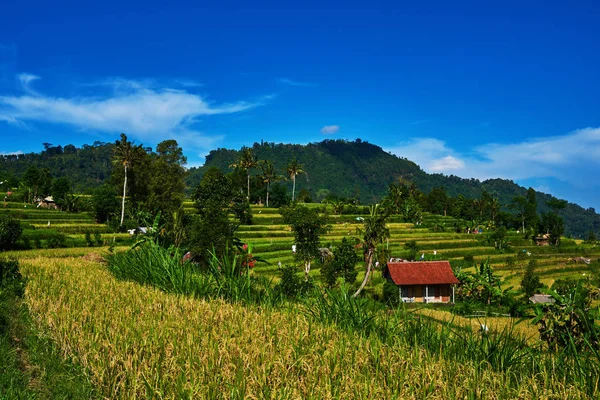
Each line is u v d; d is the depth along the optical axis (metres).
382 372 9.16
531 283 55.38
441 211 165.62
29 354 10.52
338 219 112.69
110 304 14.93
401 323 12.04
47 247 56.75
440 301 56.41
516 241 114.50
